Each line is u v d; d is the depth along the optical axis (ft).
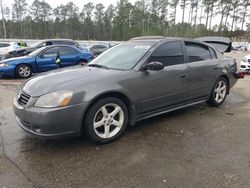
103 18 242.99
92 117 11.34
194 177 9.29
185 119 15.35
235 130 13.65
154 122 14.80
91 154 11.05
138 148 11.58
